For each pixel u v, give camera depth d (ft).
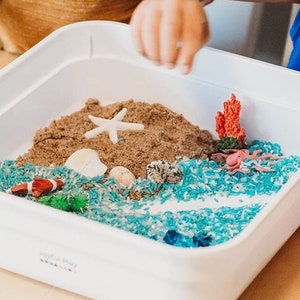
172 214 2.78
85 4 3.62
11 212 2.41
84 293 2.52
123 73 3.41
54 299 2.56
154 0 2.62
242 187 2.95
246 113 3.22
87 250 2.37
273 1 3.17
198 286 2.30
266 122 3.19
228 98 3.25
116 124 3.20
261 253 2.51
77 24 3.31
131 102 3.38
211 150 3.14
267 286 2.65
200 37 2.60
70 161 3.00
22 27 3.76
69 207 2.73
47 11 3.66
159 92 3.39
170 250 2.21
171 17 2.57
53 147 3.12
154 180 2.92
